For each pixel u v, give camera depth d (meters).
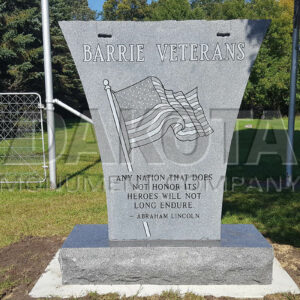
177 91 3.63
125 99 3.63
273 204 6.51
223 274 3.62
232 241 3.76
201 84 3.61
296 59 7.38
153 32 3.54
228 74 3.60
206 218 3.79
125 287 3.60
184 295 3.44
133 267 3.62
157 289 3.56
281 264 4.11
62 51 25.31
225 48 3.56
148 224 3.81
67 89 25.25
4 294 3.54
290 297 3.39
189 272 3.62
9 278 3.83
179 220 3.80
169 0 29.20
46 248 4.66
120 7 45.06
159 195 3.77
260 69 29.27
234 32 3.54
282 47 30.81
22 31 19.69
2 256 4.42
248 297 3.41
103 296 3.43
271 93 30.53
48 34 7.33
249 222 5.55
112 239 3.83
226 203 6.61
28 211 6.25
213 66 3.59
